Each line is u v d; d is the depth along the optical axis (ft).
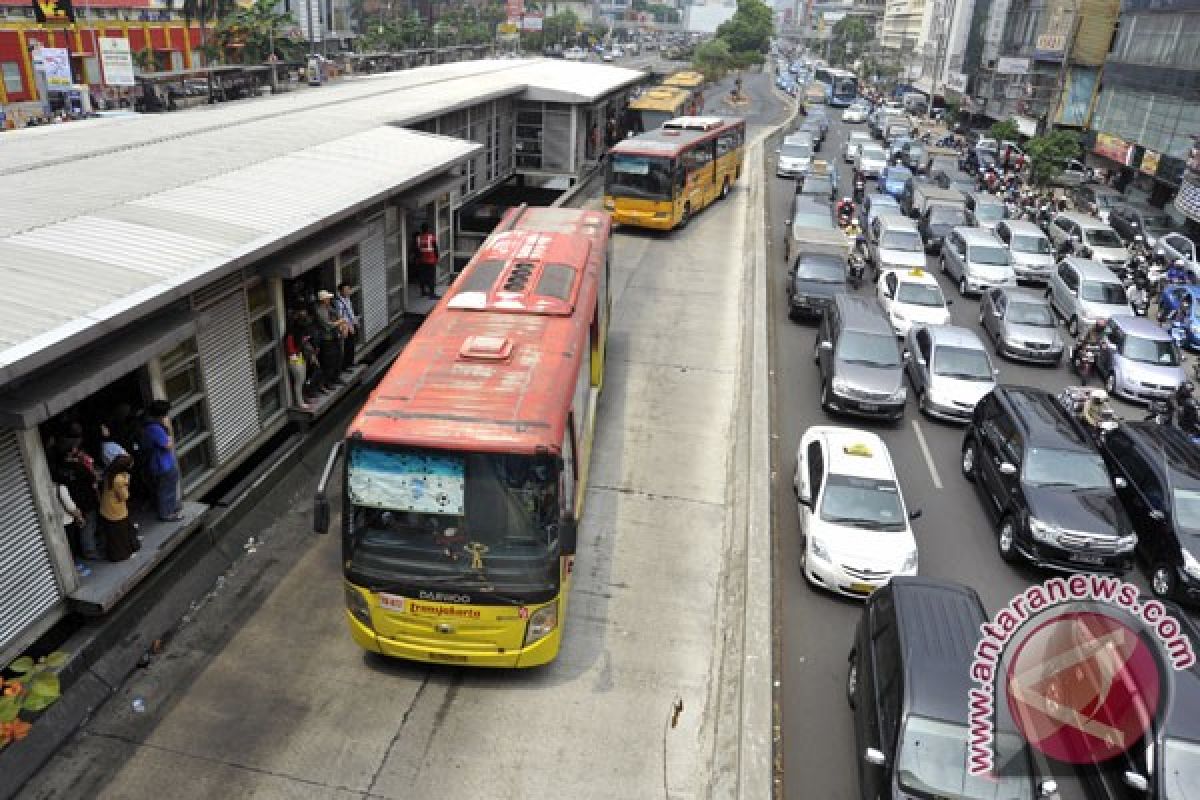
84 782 25.07
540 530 27.91
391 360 51.44
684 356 61.16
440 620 28.04
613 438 48.70
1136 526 43.93
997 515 44.34
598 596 35.12
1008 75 200.23
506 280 40.14
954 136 197.06
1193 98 114.73
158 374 32.17
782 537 42.93
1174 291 80.94
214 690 28.71
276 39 149.89
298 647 30.99
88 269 29.17
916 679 27.25
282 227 36.73
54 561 27.63
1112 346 65.41
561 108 99.96
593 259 46.39
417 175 49.42
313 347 42.45
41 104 144.36
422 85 90.07
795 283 73.51
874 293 82.48
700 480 44.91
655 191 88.89
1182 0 121.90
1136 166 128.47
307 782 25.58
